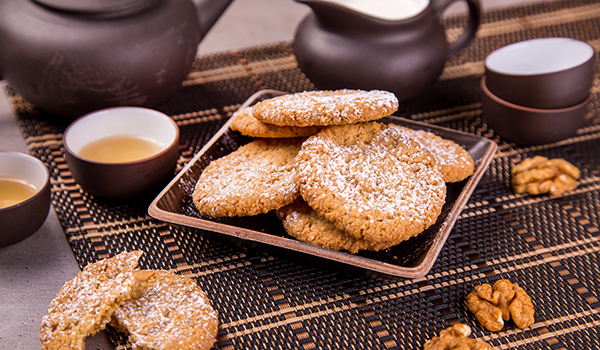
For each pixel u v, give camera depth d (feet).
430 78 2.64
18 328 2.18
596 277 2.29
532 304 2.22
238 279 2.27
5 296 2.22
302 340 2.17
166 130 2.45
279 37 3.09
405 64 2.58
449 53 2.72
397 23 2.56
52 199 2.42
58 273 2.27
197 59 2.90
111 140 2.45
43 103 2.54
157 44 2.51
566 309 2.23
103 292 2.13
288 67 2.87
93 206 2.41
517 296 2.22
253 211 2.24
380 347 2.16
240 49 2.96
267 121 2.28
